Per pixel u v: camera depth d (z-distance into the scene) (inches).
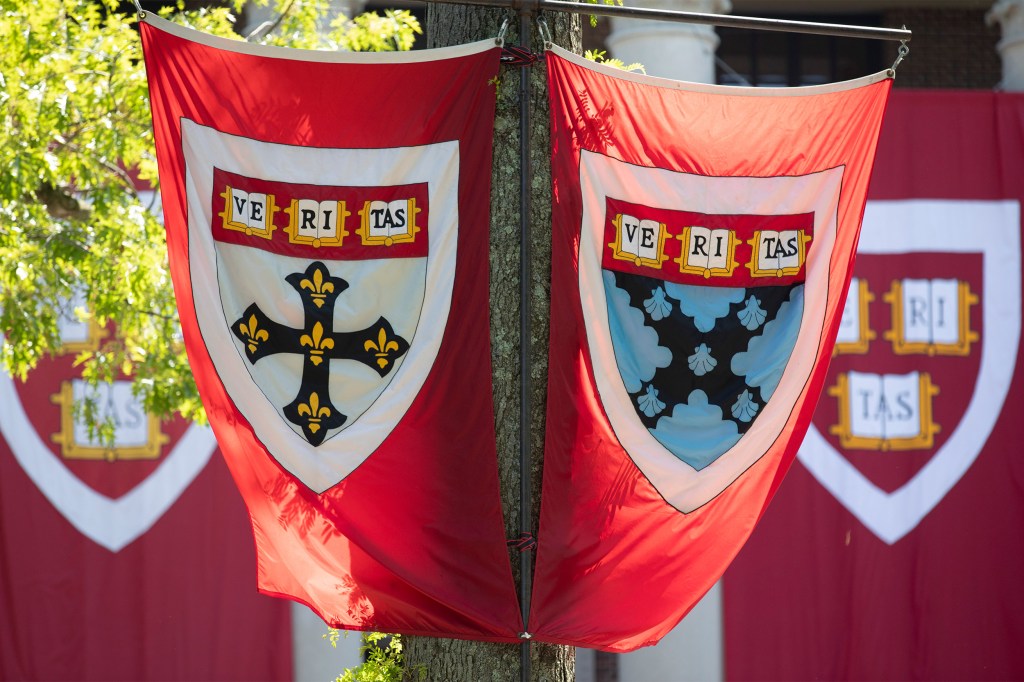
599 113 304.2
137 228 455.5
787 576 672.4
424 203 296.5
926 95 703.7
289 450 292.5
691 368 309.3
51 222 454.9
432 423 294.5
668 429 307.1
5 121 423.5
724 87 315.3
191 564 663.1
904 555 676.7
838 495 679.1
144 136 461.1
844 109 320.8
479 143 297.0
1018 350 692.1
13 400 666.2
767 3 768.9
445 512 292.5
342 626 292.0
